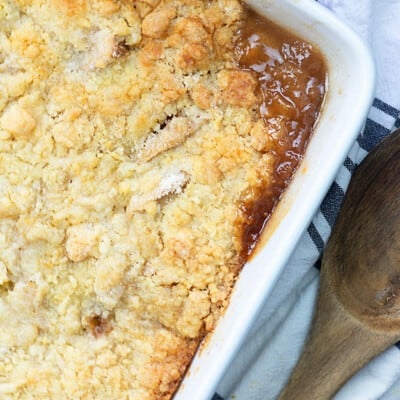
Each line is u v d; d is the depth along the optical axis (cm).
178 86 73
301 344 80
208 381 71
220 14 73
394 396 81
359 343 79
